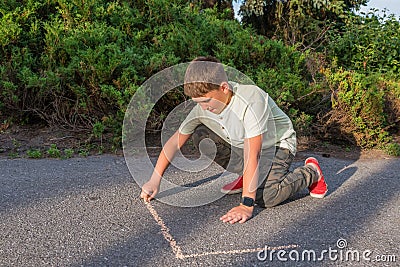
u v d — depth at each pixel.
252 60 5.25
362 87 5.07
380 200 3.23
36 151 4.19
